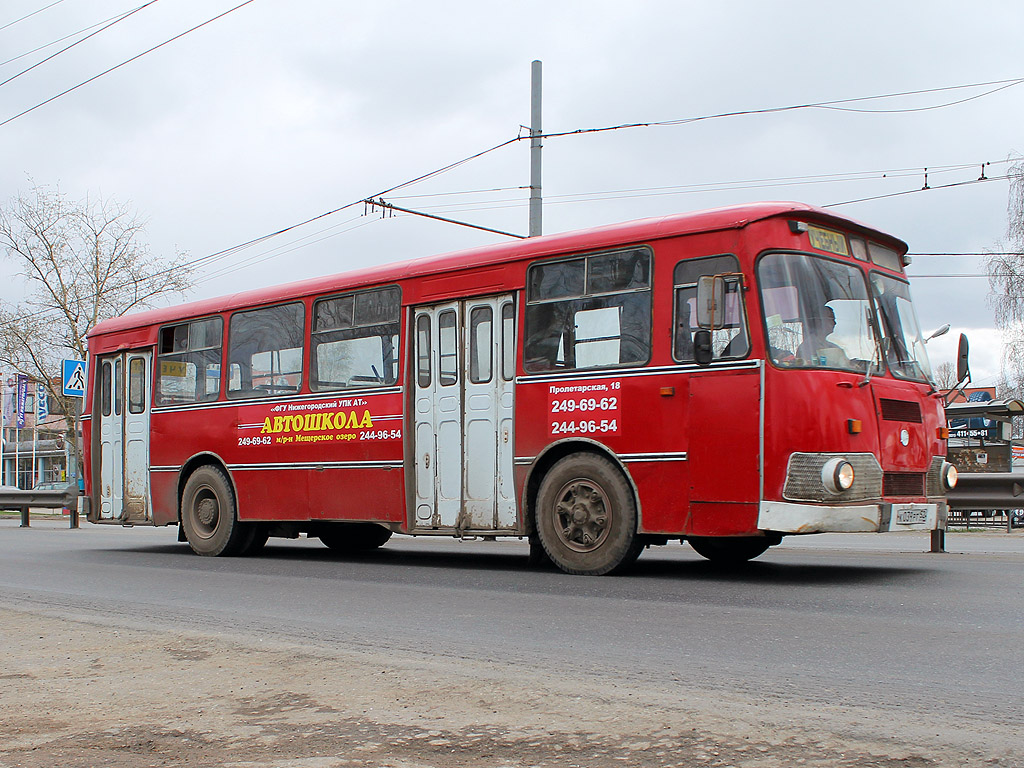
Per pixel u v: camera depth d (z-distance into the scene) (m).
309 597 8.95
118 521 15.13
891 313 9.94
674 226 9.47
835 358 9.02
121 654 6.31
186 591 9.66
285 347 12.96
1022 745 3.99
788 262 9.04
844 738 4.11
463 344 11.05
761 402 8.77
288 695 5.08
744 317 8.94
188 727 4.56
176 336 14.49
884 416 9.18
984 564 10.44
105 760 4.12
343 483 12.12
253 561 12.87
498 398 10.70
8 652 6.51
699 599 8.05
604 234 9.94
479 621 7.30
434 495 11.24
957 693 4.83
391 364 11.70
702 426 9.09
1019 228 36.53
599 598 8.28
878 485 8.96
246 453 13.31
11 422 70.31
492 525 10.70
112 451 15.30
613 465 9.71
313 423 12.48
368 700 4.91
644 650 6.05
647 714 4.52
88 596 9.41
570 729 4.31
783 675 5.29
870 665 5.47
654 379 9.42
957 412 23.27
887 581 8.94
